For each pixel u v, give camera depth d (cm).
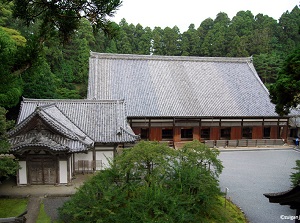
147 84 3572
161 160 1323
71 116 2447
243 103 3494
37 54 564
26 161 1944
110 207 1195
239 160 2792
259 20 8819
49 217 1527
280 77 1459
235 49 6500
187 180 1377
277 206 1747
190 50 7300
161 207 1195
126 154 1374
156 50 7256
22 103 2594
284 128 3522
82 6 570
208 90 3638
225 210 1577
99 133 2292
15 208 1634
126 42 7212
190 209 1306
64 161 1978
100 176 1377
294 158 2898
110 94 3344
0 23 3891
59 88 5012
